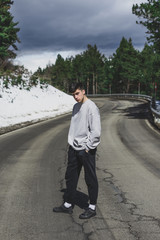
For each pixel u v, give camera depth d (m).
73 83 3.05
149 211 3.35
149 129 12.02
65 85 96.50
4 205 3.62
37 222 3.07
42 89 35.62
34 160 6.45
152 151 7.23
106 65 87.50
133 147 7.90
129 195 3.95
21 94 28.23
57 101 33.41
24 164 6.06
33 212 3.37
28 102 26.64
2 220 3.14
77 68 96.62
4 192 4.17
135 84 73.38
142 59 64.44
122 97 51.12
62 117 20.36
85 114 3.06
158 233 2.77
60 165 5.90
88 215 3.15
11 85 29.12
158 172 5.18
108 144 8.50
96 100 48.44
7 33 30.42
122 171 5.32
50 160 6.42
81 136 3.11
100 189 4.26
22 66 37.31
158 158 6.39
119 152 7.23
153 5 21.64
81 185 4.46
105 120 16.59
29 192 4.14
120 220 3.10
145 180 4.68
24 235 2.77
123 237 2.69
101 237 2.69
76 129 3.14
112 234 2.76
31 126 14.57
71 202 3.32
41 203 3.67
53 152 7.38
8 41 30.56
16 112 21.27
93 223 3.03
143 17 22.08
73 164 3.23
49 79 41.97
